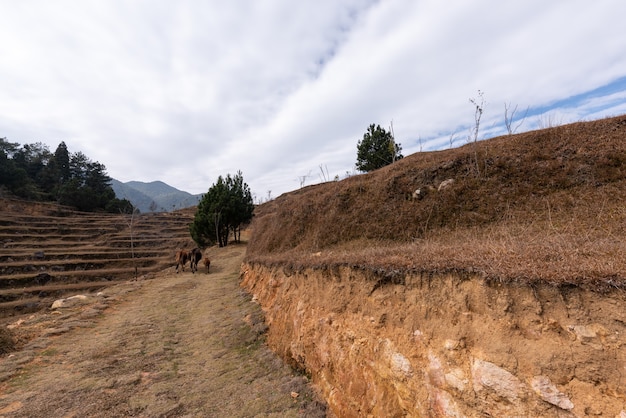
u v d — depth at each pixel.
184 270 23.39
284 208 18.80
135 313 12.05
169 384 6.41
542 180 9.50
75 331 9.89
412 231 10.43
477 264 4.04
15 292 23.73
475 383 3.38
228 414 5.29
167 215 59.50
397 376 4.30
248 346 8.26
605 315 2.89
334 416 5.12
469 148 13.92
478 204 9.97
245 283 14.95
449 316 3.99
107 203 63.75
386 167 16.56
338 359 5.56
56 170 72.00
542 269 3.46
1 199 47.19
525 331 3.28
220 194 32.06
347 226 12.70
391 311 4.86
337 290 6.29
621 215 6.86
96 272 28.88
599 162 8.95
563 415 2.76
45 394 6.03
